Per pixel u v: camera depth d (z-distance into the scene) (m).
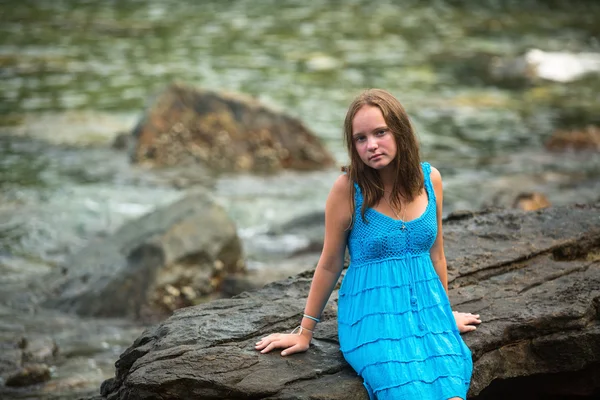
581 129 17.48
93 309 9.11
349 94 19.84
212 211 10.13
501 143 16.83
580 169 15.21
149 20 27.47
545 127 18.00
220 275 9.77
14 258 10.88
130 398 4.76
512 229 6.54
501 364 5.18
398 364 4.62
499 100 20.09
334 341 5.10
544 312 5.27
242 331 5.11
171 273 9.37
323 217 12.45
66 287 9.48
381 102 4.76
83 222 12.33
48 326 8.76
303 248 11.46
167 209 10.39
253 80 20.72
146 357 4.84
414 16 29.75
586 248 6.34
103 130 17.14
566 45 26.06
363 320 4.80
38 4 29.56
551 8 32.06
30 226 12.02
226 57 22.97
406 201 4.91
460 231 6.52
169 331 5.13
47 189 13.69
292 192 14.26
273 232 12.16
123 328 8.77
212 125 15.85
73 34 25.25
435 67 22.94
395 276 4.83
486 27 28.52
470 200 13.35
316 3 31.17
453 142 16.83
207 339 5.02
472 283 5.79
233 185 14.55
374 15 29.58
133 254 9.45
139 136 15.59
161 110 15.91
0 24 26.25
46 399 7.09
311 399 4.53
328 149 16.50
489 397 5.89
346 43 25.20
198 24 27.05
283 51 23.89
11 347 7.89
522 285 5.73
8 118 17.56
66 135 16.69
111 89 19.88
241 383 4.60
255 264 10.74
